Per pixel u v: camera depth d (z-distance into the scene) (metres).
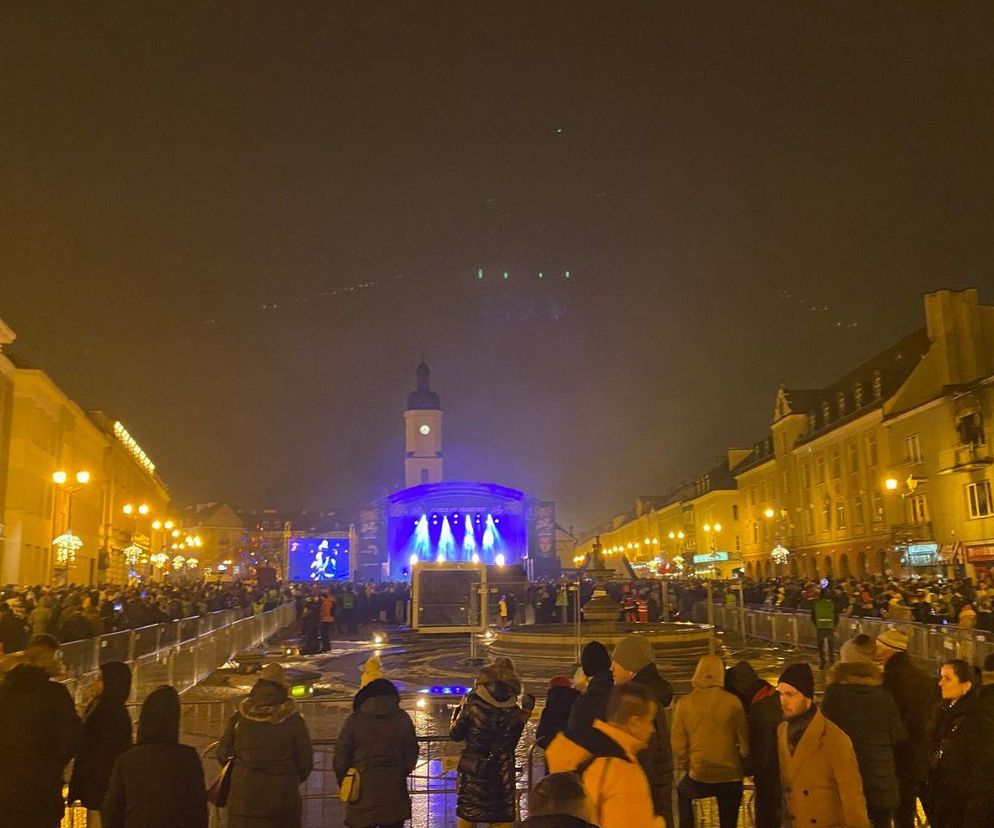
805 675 5.82
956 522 41.22
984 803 5.90
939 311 47.22
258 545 120.88
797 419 66.69
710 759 6.84
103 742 7.06
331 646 31.12
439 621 32.91
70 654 14.12
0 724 6.27
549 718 7.09
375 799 6.46
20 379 42.88
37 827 6.17
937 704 7.34
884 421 48.47
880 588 29.31
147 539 85.75
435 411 109.19
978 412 39.53
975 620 19.34
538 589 40.84
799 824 5.61
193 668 19.78
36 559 44.50
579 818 3.53
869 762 6.46
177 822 5.54
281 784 6.25
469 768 7.07
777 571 69.00
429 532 67.25
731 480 90.94
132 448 76.38
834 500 57.22
